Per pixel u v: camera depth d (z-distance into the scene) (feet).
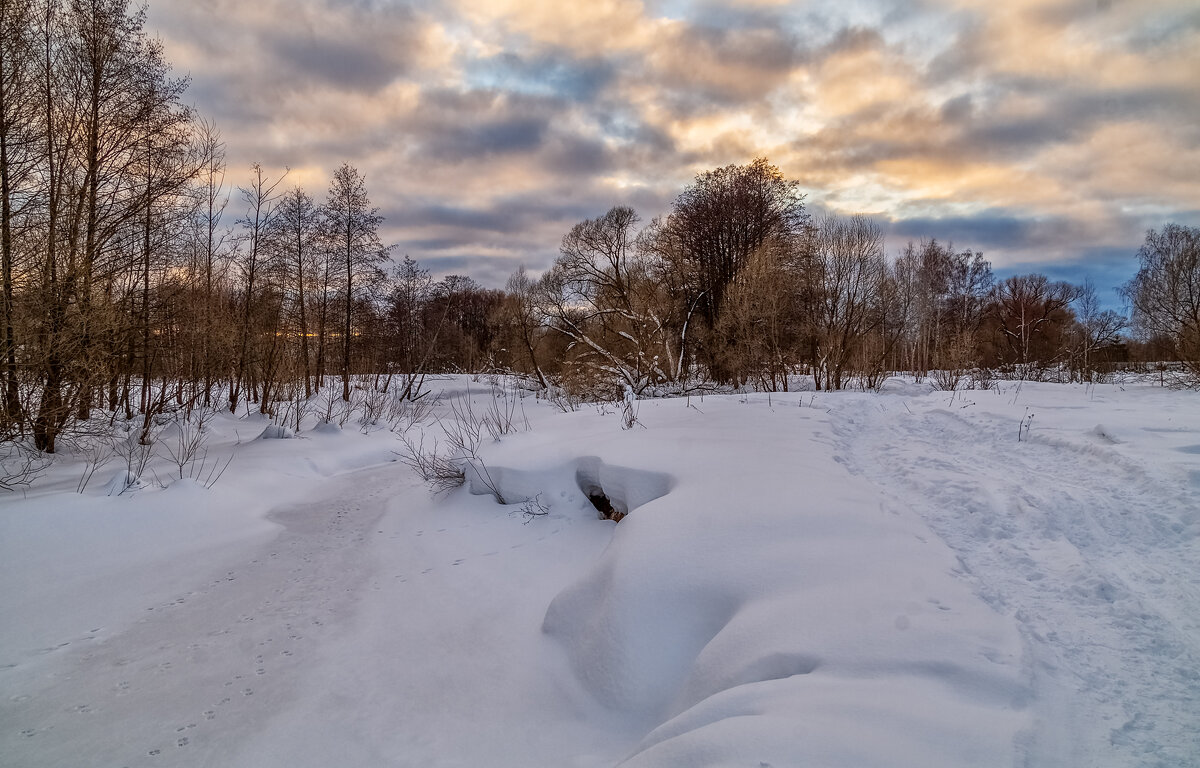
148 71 45.47
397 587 20.97
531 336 99.35
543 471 27.02
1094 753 8.01
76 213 40.14
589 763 11.02
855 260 74.02
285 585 21.52
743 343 76.28
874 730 8.24
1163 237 62.69
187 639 17.58
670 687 12.70
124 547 24.25
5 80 36.76
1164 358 70.33
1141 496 17.58
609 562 16.58
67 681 15.37
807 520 16.53
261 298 64.49
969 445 27.43
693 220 100.53
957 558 14.53
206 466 36.14
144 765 12.12
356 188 79.30
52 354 36.29
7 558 21.72
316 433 48.57
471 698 14.10
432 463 33.63
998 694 9.21
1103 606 12.10
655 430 30.37
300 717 13.64
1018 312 152.87
